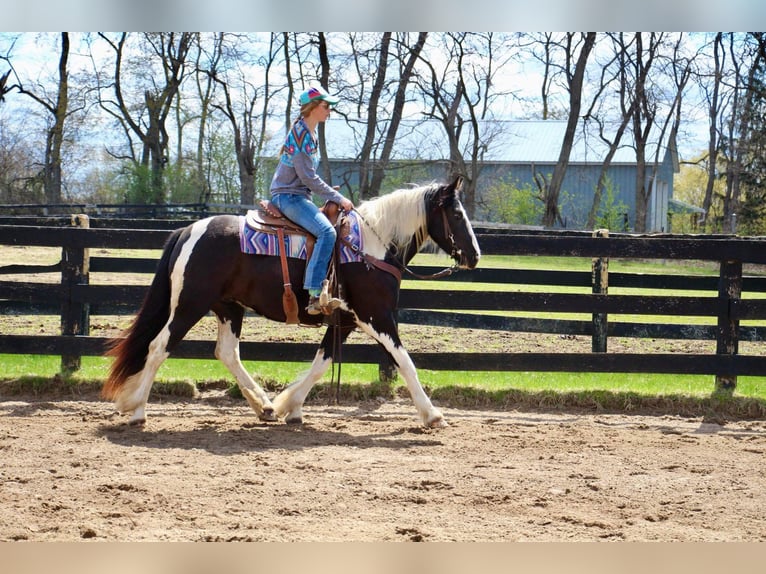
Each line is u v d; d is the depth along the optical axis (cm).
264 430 657
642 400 779
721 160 4259
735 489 511
